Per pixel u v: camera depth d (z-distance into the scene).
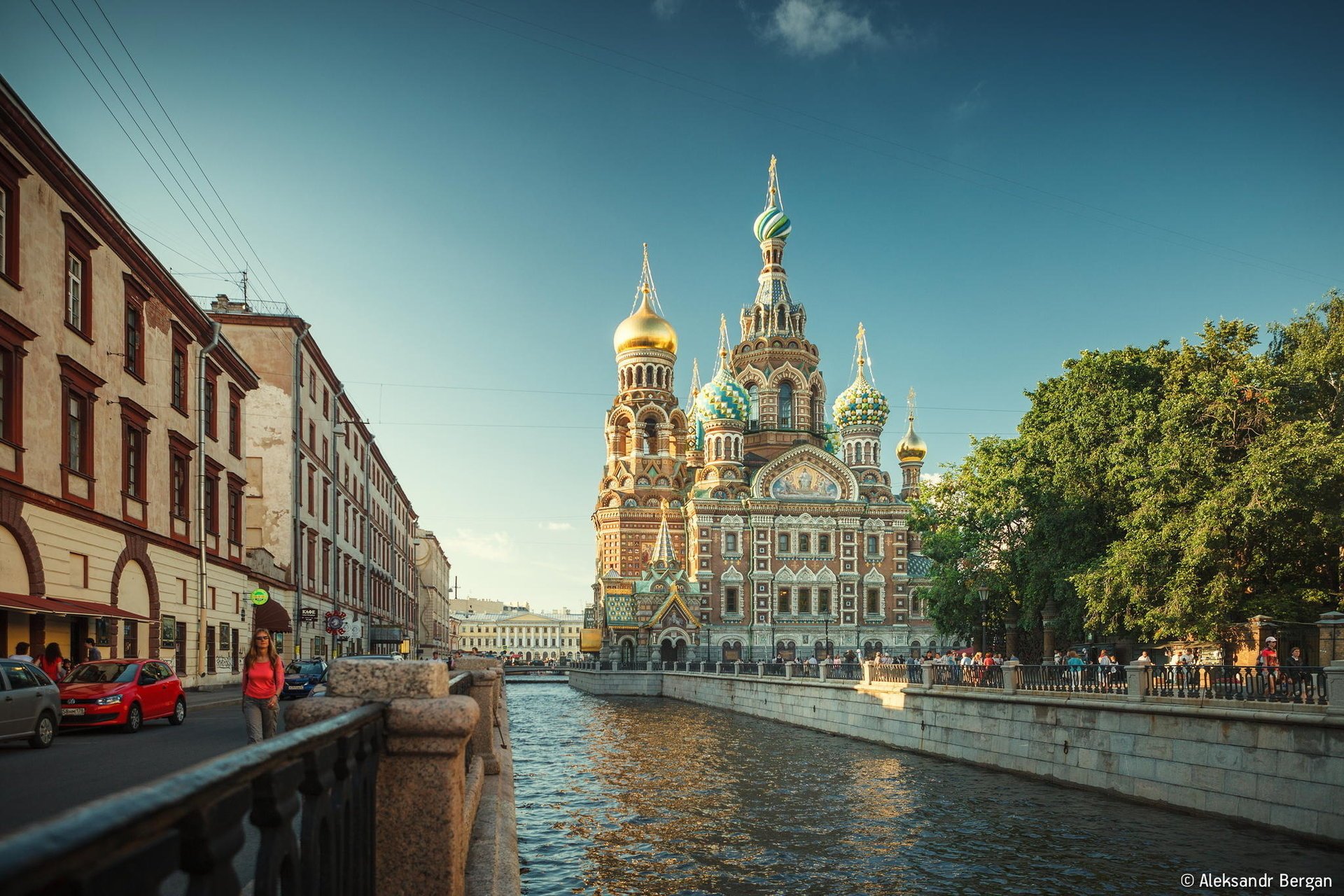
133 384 36.53
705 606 113.00
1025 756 35.59
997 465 57.00
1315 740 23.91
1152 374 49.53
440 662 7.84
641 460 127.56
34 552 28.97
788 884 20.59
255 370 56.91
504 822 14.05
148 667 26.64
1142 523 40.97
